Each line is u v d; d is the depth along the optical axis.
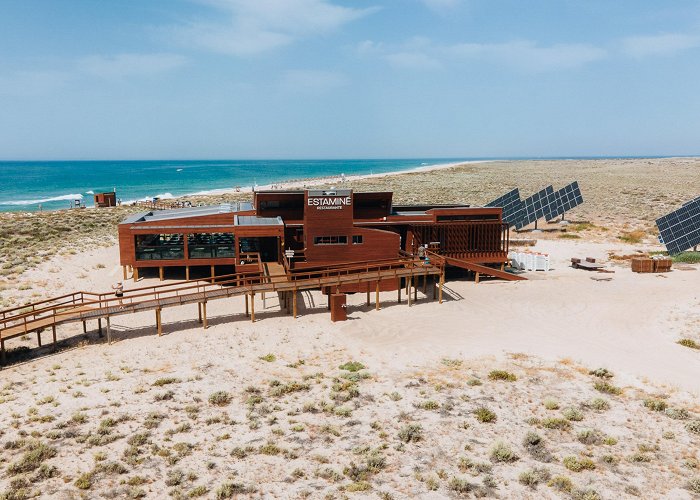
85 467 13.99
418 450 15.02
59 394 18.64
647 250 46.06
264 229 32.31
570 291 32.56
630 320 26.91
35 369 21.20
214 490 12.92
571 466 13.95
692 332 24.80
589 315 27.89
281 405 18.02
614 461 14.26
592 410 17.34
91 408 17.55
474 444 15.34
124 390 19.03
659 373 20.14
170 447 15.11
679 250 42.84
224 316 28.11
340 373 20.86
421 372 20.83
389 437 15.80
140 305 24.92
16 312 27.44
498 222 36.84
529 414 17.19
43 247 42.06
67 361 22.08
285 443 15.40
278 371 21.16
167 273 36.12
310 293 32.53
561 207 55.06
